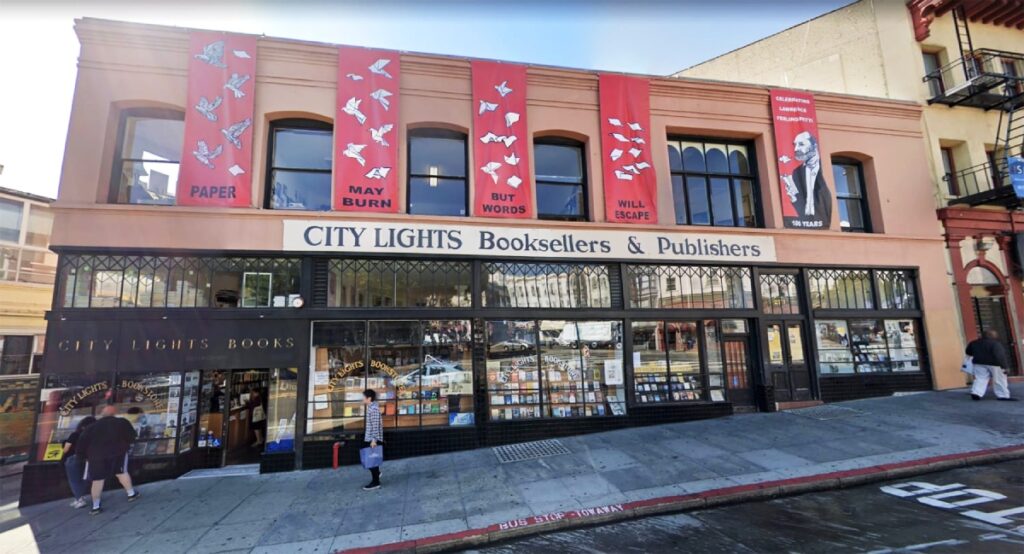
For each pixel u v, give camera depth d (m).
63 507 7.36
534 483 7.25
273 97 9.84
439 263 10.01
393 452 9.15
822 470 6.96
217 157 9.35
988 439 7.93
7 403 13.24
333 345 9.34
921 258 12.59
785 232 11.73
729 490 6.42
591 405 10.20
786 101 12.37
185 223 9.06
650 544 5.18
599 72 11.37
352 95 10.01
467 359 9.81
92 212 8.83
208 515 6.67
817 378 11.47
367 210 9.71
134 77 9.41
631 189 11.05
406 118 10.34
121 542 5.91
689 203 11.94
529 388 10.02
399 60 10.38
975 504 5.64
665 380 10.71
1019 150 13.97
